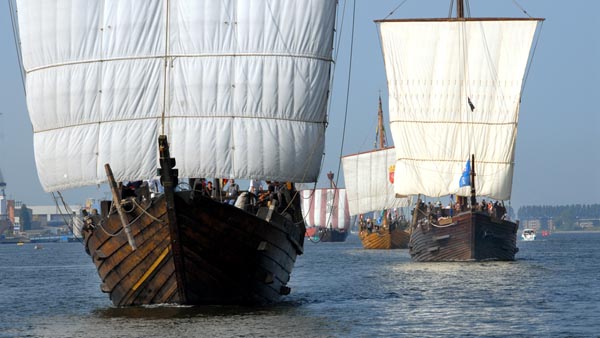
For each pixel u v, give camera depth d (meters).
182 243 118.94
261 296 129.00
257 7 144.38
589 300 142.62
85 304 146.12
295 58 145.00
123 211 119.31
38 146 144.75
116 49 142.00
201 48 142.62
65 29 142.88
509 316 124.69
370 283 182.25
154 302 124.88
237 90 142.50
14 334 111.81
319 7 146.25
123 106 141.00
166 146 115.69
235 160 141.88
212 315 119.81
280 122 143.88
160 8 142.88
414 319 121.44
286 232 131.50
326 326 113.56
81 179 141.50
